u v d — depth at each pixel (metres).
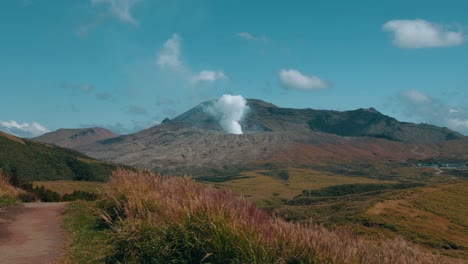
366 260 6.61
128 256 7.75
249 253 6.52
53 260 8.28
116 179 13.23
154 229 7.90
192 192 9.80
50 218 12.99
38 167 124.19
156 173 13.41
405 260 6.98
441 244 52.28
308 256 6.38
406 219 62.88
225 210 7.86
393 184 169.62
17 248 9.09
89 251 8.77
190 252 7.20
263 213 8.16
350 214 64.25
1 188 17.45
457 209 72.38
